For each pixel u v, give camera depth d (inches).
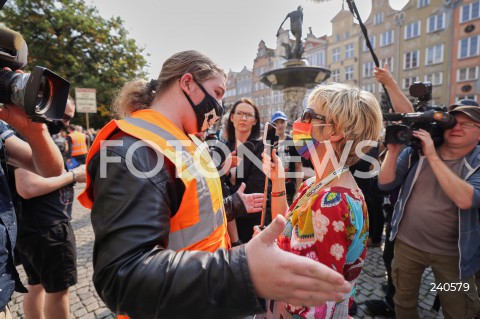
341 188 42.4
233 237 85.5
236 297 20.6
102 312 98.4
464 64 920.3
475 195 59.6
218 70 40.7
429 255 70.5
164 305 20.8
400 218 75.9
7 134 51.1
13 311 100.1
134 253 22.5
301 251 42.8
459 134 64.2
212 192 37.9
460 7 915.4
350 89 45.3
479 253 66.2
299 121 48.2
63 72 630.5
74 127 381.7
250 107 98.8
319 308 42.3
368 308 98.2
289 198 120.4
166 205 27.2
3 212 44.5
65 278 74.2
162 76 39.5
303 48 299.6
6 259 44.4
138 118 34.4
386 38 1106.7
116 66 700.7
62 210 74.3
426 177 71.4
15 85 29.4
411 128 67.7
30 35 603.2
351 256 41.9
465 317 67.9
